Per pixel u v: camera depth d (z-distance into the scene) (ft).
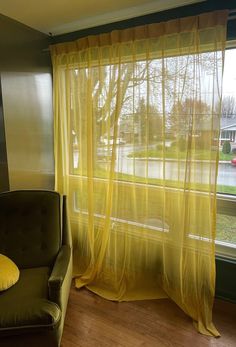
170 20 5.56
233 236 6.32
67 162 7.68
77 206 7.79
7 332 4.14
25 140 7.06
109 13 6.38
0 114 6.40
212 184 5.55
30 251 5.98
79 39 6.76
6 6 5.90
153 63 5.92
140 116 6.26
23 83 6.88
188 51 5.45
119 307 6.32
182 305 6.11
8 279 4.89
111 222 6.97
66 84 7.23
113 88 6.47
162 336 5.43
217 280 6.48
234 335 5.43
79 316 6.02
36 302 4.50
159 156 6.24
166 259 6.44
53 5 5.90
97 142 7.00
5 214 6.09
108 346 5.19
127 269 6.95
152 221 6.59
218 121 5.36
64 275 4.86
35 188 7.48
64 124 7.55
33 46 7.10
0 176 6.72
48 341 4.33
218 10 5.11
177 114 5.79
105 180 7.03
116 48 6.23
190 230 5.92
